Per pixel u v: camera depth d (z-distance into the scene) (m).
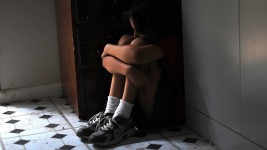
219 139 2.36
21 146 2.51
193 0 2.44
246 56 2.00
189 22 2.52
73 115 3.05
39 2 3.36
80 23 2.77
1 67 3.38
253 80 1.97
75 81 2.88
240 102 2.11
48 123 2.89
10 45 3.36
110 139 2.45
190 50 2.55
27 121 2.95
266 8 1.81
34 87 3.49
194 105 2.61
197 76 2.51
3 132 2.74
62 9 3.04
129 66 2.47
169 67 2.59
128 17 2.63
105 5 2.79
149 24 2.51
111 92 2.67
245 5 1.95
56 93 3.55
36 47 3.43
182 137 2.56
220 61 2.24
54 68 3.53
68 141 2.56
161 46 2.53
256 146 2.03
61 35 3.23
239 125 2.15
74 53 2.81
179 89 2.66
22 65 3.43
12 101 3.44
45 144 2.52
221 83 2.26
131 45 2.51
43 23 3.41
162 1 2.54
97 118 2.65
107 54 2.67
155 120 2.66
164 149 2.39
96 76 2.90
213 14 2.24
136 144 2.48
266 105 1.91
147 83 2.52
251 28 1.93
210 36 2.30
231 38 2.11
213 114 2.39
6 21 3.31
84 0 2.74
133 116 2.69
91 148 2.45
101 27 2.82
